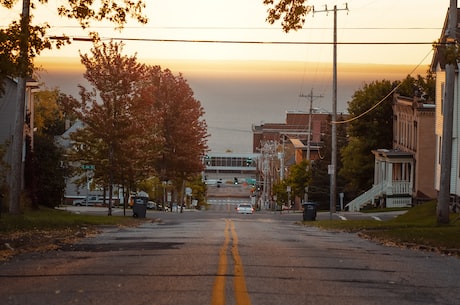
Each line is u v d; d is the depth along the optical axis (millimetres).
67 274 12617
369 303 10164
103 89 40156
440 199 29594
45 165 45312
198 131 65938
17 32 17703
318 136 107188
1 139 42438
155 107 63469
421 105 52938
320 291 11078
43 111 62438
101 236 23625
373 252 18344
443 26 36188
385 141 67375
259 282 11789
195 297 10148
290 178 75188
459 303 10398
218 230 29062
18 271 13062
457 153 39938
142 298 10086
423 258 16953
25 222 26875
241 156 176625
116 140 40656
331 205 48062
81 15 19094
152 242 20453
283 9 19953
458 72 39312
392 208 54312
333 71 51375
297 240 22969
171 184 69062
